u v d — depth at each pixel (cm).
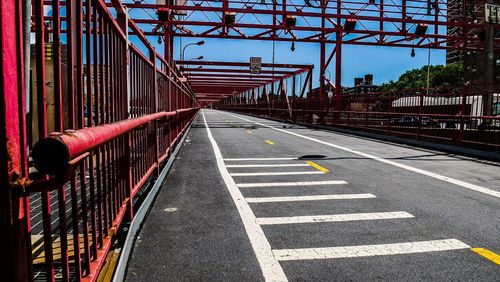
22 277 134
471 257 353
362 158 1018
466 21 2709
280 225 440
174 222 446
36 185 127
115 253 327
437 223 453
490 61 1888
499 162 973
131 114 428
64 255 186
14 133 127
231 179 709
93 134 174
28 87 142
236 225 438
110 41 309
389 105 1720
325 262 338
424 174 786
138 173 487
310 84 3844
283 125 2827
